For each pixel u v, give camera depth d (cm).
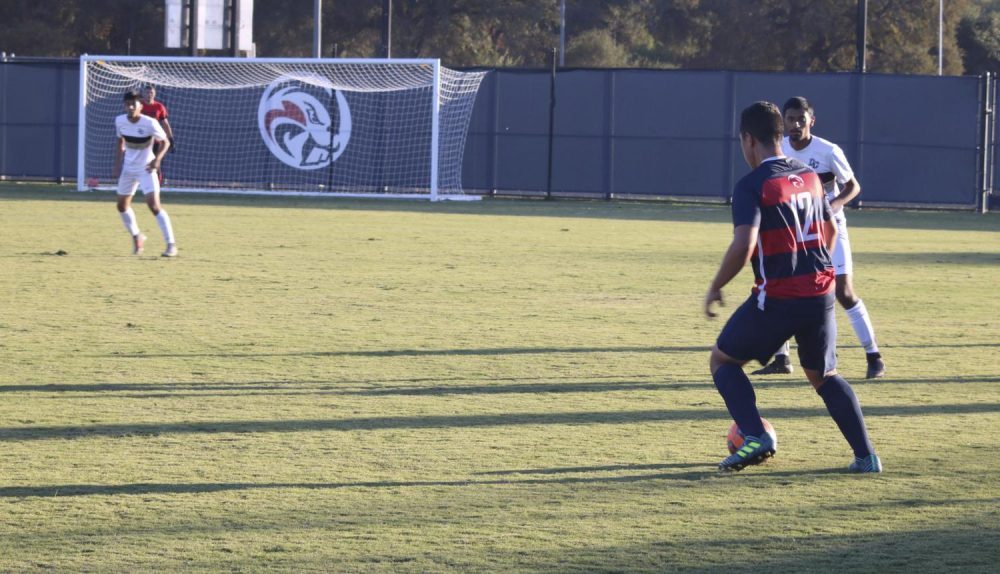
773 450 1598
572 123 8425
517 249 4941
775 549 1316
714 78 8206
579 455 1716
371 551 1298
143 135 4316
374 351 2556
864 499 1508
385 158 8650
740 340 1606
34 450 1711
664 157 8325
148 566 1246
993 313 3303
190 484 1550
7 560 1259
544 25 17362
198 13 9238
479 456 1705
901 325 3075
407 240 5256
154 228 5575
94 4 15038
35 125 8862
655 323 3019
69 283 3572
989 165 8012
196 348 2556
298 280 3769
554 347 2645
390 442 1784
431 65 8431
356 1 15500
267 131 8719
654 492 1534
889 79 8025
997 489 1555
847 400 1631
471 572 1238
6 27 14750
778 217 1565
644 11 18762
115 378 2228
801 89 8125
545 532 1369
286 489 1532
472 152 8594
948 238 5922
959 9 16000
